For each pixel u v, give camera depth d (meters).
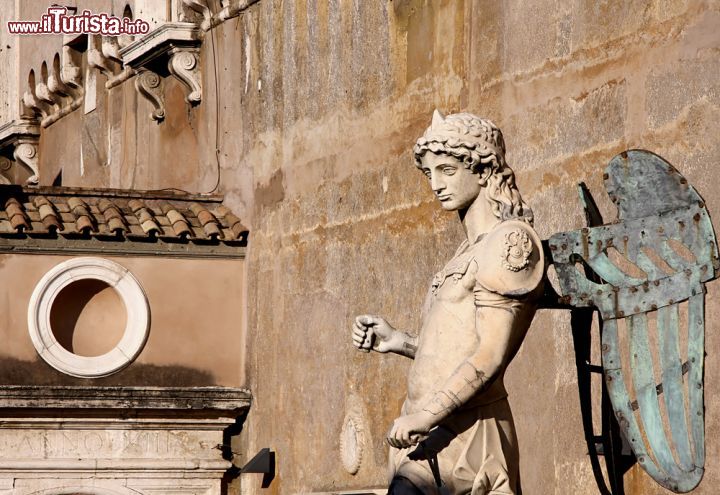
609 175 18.27
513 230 16.84
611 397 18.06
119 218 39.12
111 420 38.00
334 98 35.47
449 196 17.38
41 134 63.53
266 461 37.25
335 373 34.56
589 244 18.11
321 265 35.56
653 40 23.22
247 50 40.72
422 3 31.59
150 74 47.50
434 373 17.02
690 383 17.45
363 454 33.03
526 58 27.16
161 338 39.25
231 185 41.12
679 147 22.36
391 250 32.38
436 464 16.94
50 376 38.38
